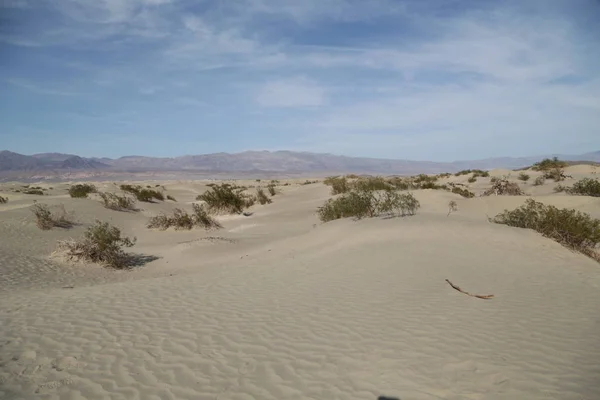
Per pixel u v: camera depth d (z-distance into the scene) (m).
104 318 6.91
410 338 5.48
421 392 4.20
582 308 6.48
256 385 4.58
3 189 45.66
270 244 15.46
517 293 7.27
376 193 22.80
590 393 4.03
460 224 12.51
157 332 6.22
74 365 5.13
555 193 24.84
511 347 5.09
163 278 10.34
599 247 11.30
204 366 5.07
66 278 12.00
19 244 15.63
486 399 4.02
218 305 7.53
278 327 6.23
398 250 10.48
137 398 4.38
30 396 4.41
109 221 21.95
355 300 7.25
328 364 4.95
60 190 48.84
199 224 21.42
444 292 7.40
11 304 7.87
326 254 11.32
